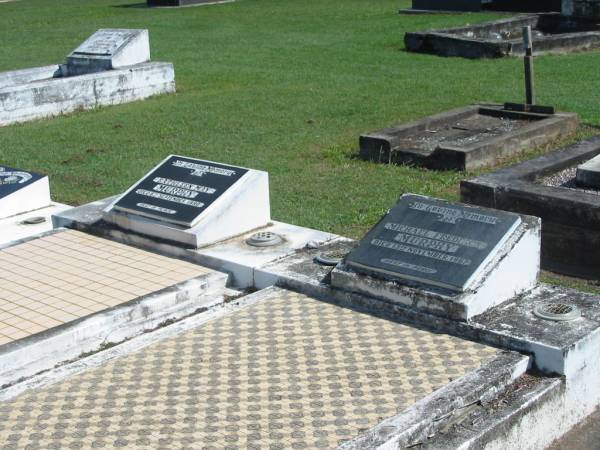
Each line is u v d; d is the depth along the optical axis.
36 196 4.58
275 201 5.12
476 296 3.06
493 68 9.48
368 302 3.25
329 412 2.65
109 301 3.33
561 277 4.09
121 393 2.79
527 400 2.76
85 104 8.22
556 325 3.02
